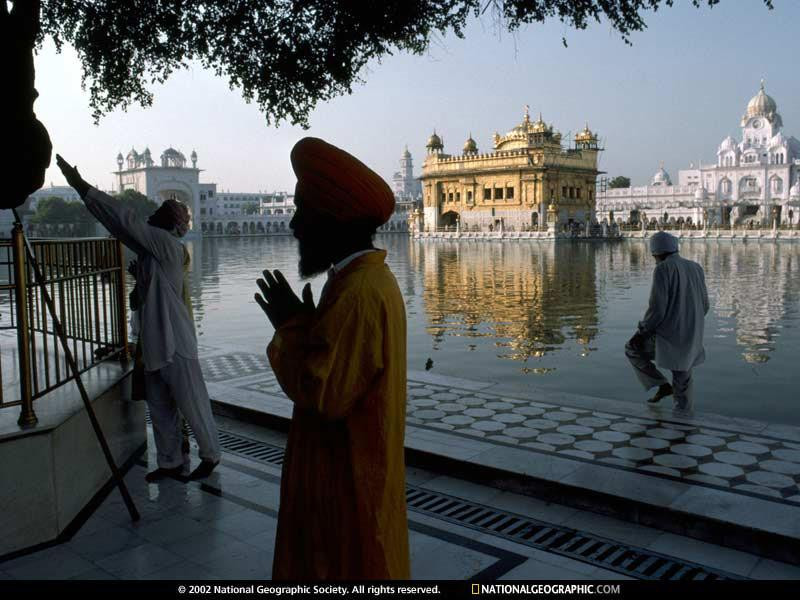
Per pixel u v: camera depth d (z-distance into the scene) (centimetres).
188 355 354
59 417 298
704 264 2544
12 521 275
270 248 5084
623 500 311
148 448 425
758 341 897
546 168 5375
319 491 153
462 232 5766
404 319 157
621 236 5416
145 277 349
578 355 824
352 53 530
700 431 418
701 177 7931
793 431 416
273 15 517
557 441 401
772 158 7550
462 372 734
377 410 149
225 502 331
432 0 496
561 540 289
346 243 158
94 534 294
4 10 264
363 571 147
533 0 469
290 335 154
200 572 258
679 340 454
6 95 262
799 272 2092
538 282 1908
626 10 455
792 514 290
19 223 282
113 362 416
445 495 343
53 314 295
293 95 555
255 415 475
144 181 9000
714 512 292
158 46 522
